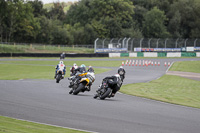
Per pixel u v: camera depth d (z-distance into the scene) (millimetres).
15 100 40906
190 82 95188
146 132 25469
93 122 28594
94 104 39938
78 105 38375
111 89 45000
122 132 25172
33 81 79938
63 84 73000
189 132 26047
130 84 77562
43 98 44125
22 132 23438
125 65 168875
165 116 33469
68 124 27438
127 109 37125
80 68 51375
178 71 141375
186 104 47156
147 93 61000
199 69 156500
